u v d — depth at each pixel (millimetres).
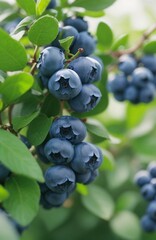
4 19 502
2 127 416
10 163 377
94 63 413
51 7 473
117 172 642
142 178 570
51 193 426
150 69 554
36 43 417
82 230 644
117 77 562
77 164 407
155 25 549
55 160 407
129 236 624
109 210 594
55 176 406
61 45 417
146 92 559
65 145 405
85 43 441
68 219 644
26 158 380
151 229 573
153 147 648
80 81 405
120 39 516
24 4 438
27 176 376
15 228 451
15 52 409
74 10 483
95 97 411
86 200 592
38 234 637
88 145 410
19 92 408
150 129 653
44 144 418
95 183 654
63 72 401
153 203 563
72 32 436
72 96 405
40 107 434
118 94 574
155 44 535
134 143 650
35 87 427
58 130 407
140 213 667
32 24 417
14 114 442
